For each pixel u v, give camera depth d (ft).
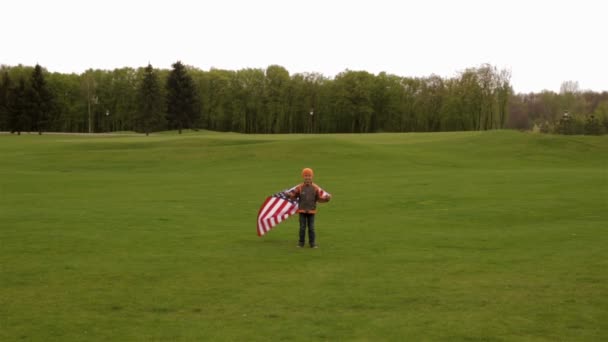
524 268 37.42
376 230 54.29
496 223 58.34
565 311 28.25
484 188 89.25
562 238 48.57
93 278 34.86
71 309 28.66
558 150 172.24
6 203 75.97
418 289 32.40
